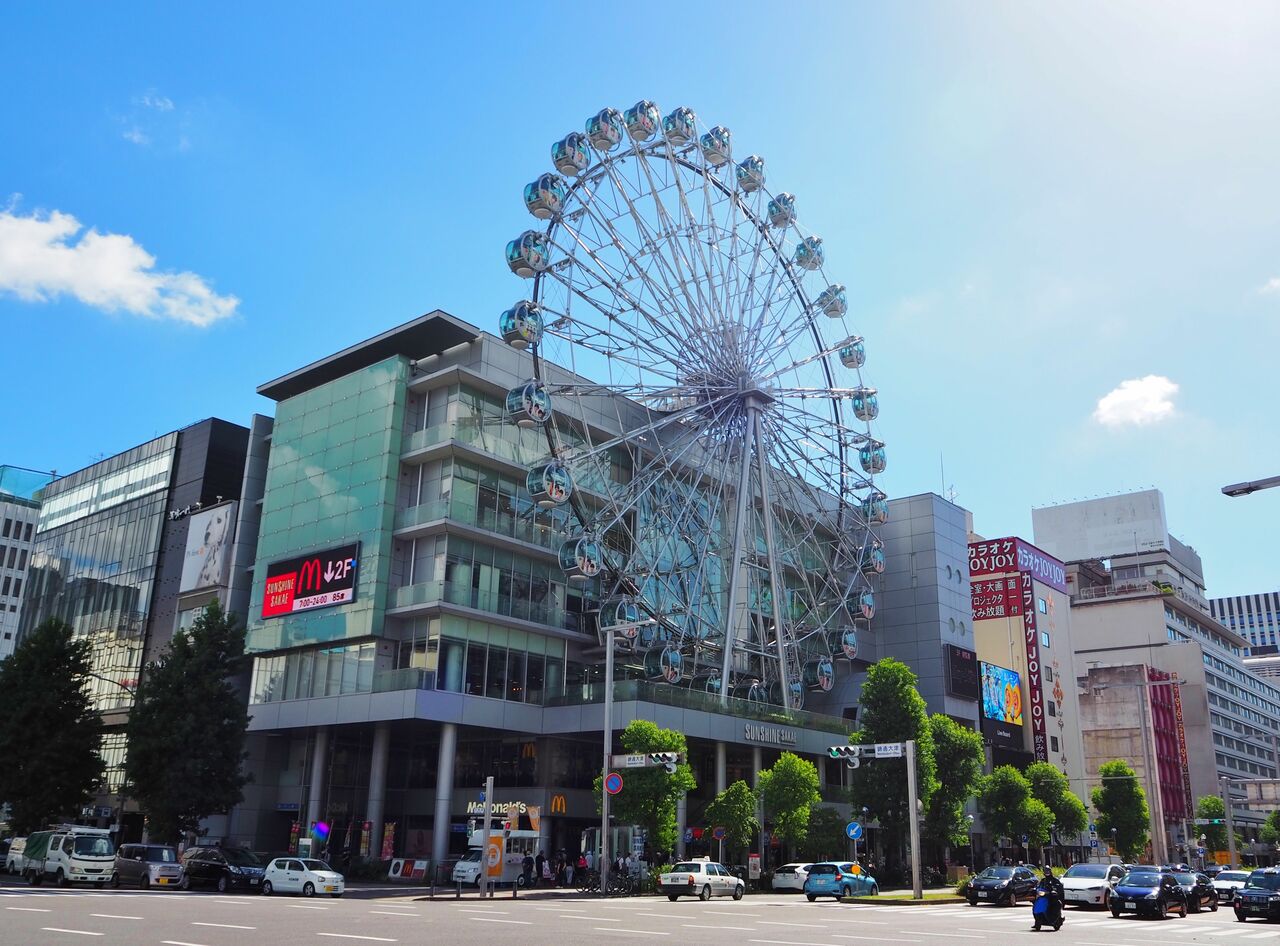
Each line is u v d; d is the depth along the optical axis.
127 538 82.81
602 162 61.06
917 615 88.12
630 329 61.41
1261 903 37.91
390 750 66.62
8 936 20.80
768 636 73.06
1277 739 188.38
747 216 69.19
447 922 27.86
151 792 56.31
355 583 60.50
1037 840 75.69
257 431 74.75
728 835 54.06
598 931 25.83
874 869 62.22
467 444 60.62
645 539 64.75
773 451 69.75
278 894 43.00
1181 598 162.75
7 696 58.59
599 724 58.03
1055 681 105.44
